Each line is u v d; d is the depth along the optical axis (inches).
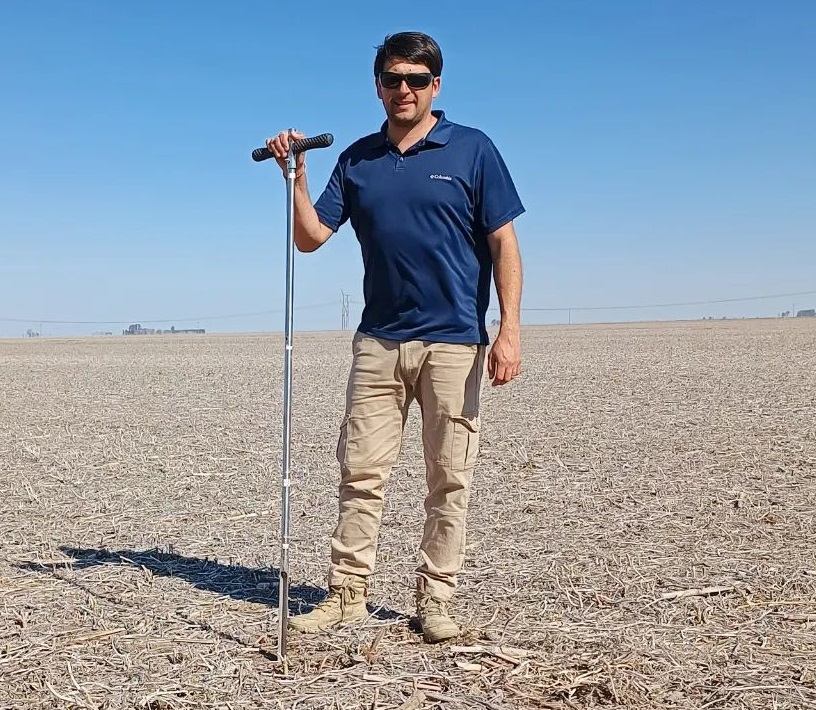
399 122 163.8
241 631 171.0
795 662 156.6
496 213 164.4
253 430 487.5
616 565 215.5
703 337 1888.5
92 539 246.4
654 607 184.7
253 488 321.4
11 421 538.3
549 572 209.8
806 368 903.1
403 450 399.9
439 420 167.8
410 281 164.6
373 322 169.9
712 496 293.7
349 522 174.4
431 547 170.9
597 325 3890.3
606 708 139.6
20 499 302.7
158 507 289.6
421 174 162.7
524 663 154.7
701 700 142.6
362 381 170.9
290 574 211.6
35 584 202.4
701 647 163.2
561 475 336.2
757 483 314.7
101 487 324.2
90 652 161.6
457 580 191.8
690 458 368.8
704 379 783.1
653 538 242.5
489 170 164.4
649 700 142.3
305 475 346.9
